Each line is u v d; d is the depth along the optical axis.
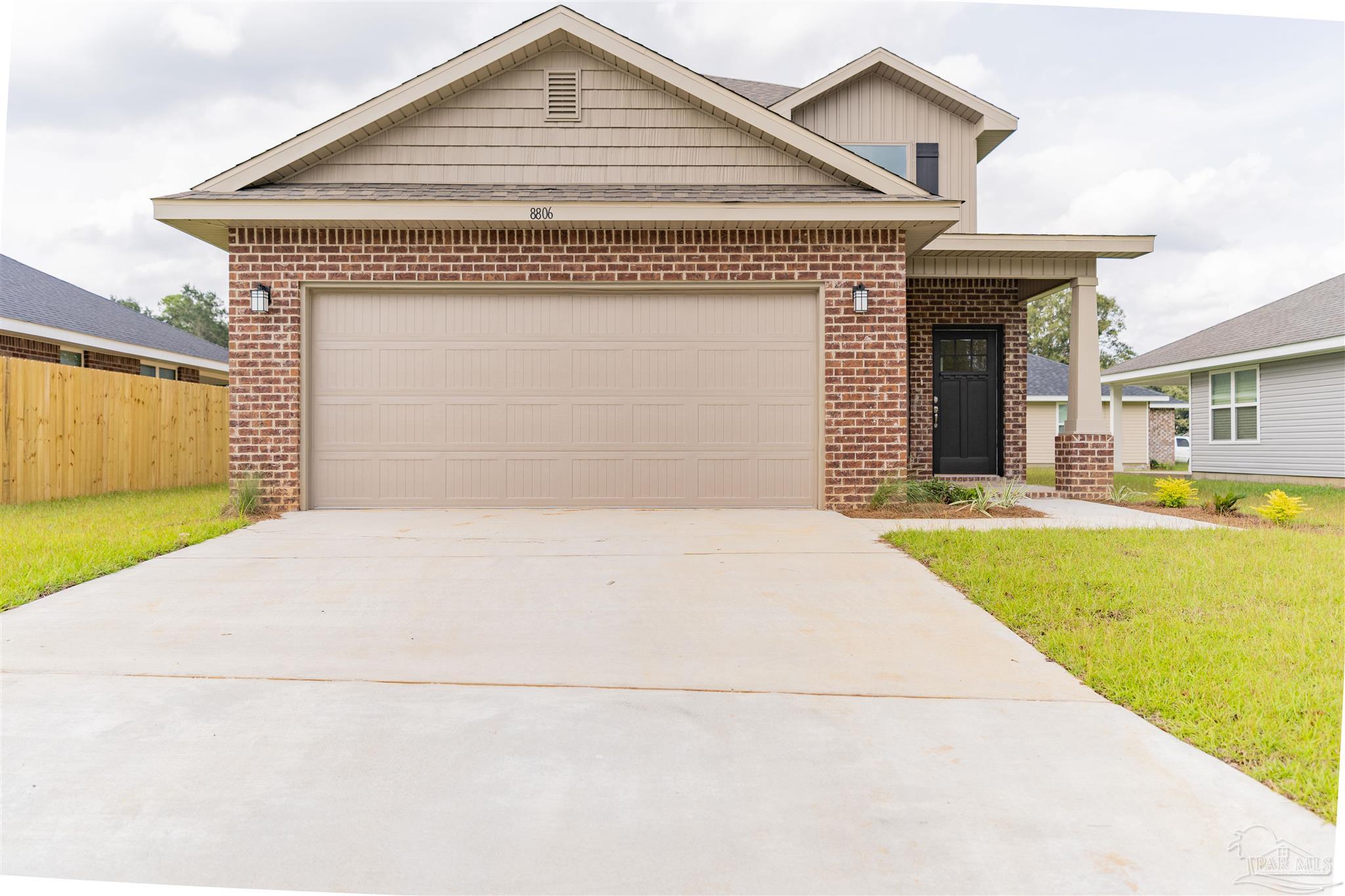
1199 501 11.09
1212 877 2.31
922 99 12.99
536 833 2.56
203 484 14.88
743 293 9.44
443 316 9.33
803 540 7.29
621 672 4.09
